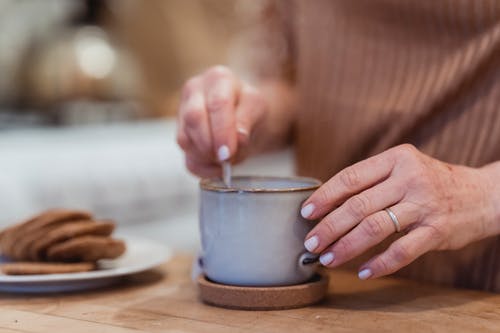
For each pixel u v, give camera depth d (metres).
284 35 1.23
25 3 2.31
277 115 1.18
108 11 2.56
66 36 2.22
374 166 0.86
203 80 1.01
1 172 1.49
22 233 0.99
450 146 1.03
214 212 0.89
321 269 0.94
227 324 0.84
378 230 0.84
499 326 0.84
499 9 0.98
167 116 2.58
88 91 2.12
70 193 1.62
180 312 0.88
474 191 0.88
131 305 0.90
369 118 1.08
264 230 0.88
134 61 2.46
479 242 1.01
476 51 1.00
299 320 0.85
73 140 1.88
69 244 0.97
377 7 1.07
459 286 1.02
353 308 0.89
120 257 1.05
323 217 0.88
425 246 0.85
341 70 1.12
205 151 0.97
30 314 0.88
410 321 0.85
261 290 0.88
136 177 1.78
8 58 2.21
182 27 2.72
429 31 1.04
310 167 1.16
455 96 1.02
